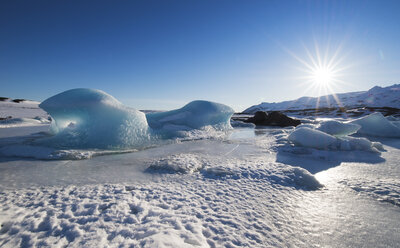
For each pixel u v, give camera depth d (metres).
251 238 2.25
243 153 7.35
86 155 6.64
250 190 3.69
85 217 2.60
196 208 2.93
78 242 2.09
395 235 2.37
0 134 11.44
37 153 6.75
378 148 7.75
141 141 9.28
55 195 3.35
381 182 3.98
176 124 13.89
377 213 2.89
